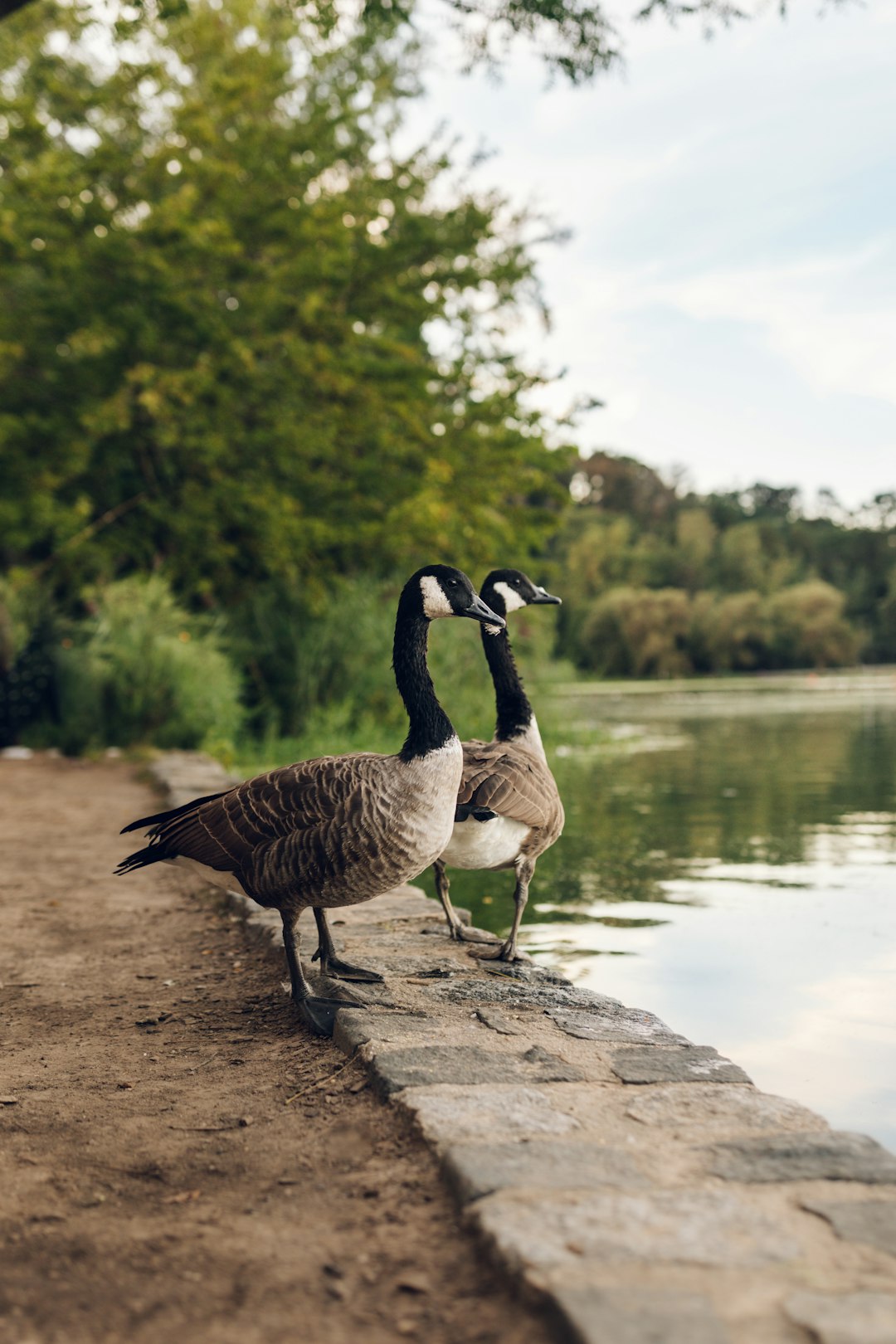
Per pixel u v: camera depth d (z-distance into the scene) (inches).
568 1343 90.9
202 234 703.7
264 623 763.4
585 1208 110.4
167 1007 203.5
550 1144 127.0
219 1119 149.8
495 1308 98.9
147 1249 114.3
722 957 253.1
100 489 797.9
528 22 398.0
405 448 788.6
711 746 815.7
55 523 694.5
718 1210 110.0
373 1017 179.0
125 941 253.4
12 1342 98.3
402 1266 107.7
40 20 757.9
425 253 846.5
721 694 1722.4
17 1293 106.3
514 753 222.7
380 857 173.9
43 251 708.0
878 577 3501.5
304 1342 96.7
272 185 788.6
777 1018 210.7
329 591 773.9
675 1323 90.4
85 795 479.2
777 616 2834.6
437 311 822.5
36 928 265.0
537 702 833.5
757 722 1071.0
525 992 194.9
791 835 430.3
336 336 767.1
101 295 706.2
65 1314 102.5
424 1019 178.5
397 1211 118.4
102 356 719.7
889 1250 102.5
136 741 655.8
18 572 717.3
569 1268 99.1
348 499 793.6
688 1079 150.4
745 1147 126.2
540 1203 111.7
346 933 239.8
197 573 753.6
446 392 904.9
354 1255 110.7
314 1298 103.7
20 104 693.9
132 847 365.7
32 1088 163.5
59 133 817.5
